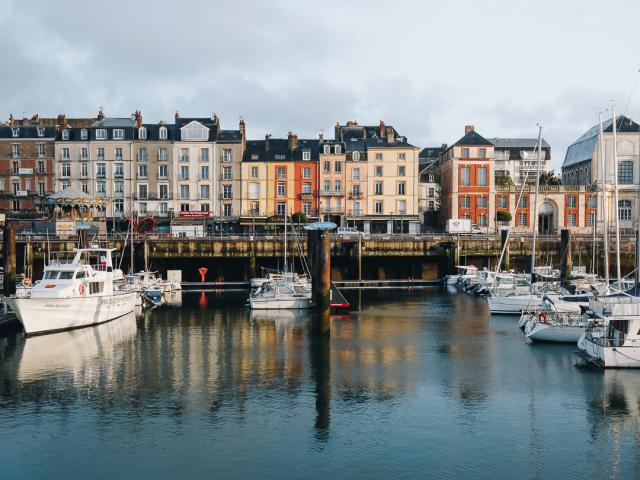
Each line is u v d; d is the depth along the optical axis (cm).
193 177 9800
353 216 9906
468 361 3800
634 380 3366
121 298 5319
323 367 3675
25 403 3023
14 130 9844
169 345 4209
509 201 9825
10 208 9806
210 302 6222
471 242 8275
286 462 2430
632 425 2769
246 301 6275
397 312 5653
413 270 8506
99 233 7950
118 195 9781
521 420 2831
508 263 7956
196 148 9794
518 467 2395
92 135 9800
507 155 13475
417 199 9931
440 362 3781
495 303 5522
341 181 9919
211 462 2430
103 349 4084
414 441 2612
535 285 5788
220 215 9812
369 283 8006
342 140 10262
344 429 2731
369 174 9925
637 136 9800
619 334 3559
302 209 9912
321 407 2992
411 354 3981
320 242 4966
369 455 2491
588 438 2641
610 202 9738
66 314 4584
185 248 7738
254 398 3112
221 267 8075
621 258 8312
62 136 9812
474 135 9956
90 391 3203
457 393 3192
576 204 9750
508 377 3453
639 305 3466
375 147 9900
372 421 2822
